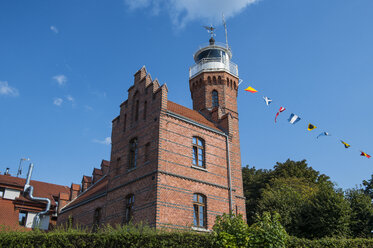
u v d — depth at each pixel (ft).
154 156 64.69
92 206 84.58
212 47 107.55
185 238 42.45
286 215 89.71
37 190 120.06
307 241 49.03
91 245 42.50
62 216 101.86
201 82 101.65
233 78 103.30
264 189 141.79
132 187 67.87
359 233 82.69
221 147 77.10
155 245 42.04
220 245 41.29
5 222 97.19
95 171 112.16
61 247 42.09
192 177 67.26
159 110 67.92
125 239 42.91
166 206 60.80
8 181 115.44
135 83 81.05
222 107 97.19
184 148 68.85
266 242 42.91
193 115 82.38
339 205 82.23
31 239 42.24
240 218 45.60
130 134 75.46
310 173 154.10
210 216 67.05
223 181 73.51
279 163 163.43
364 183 143.02
